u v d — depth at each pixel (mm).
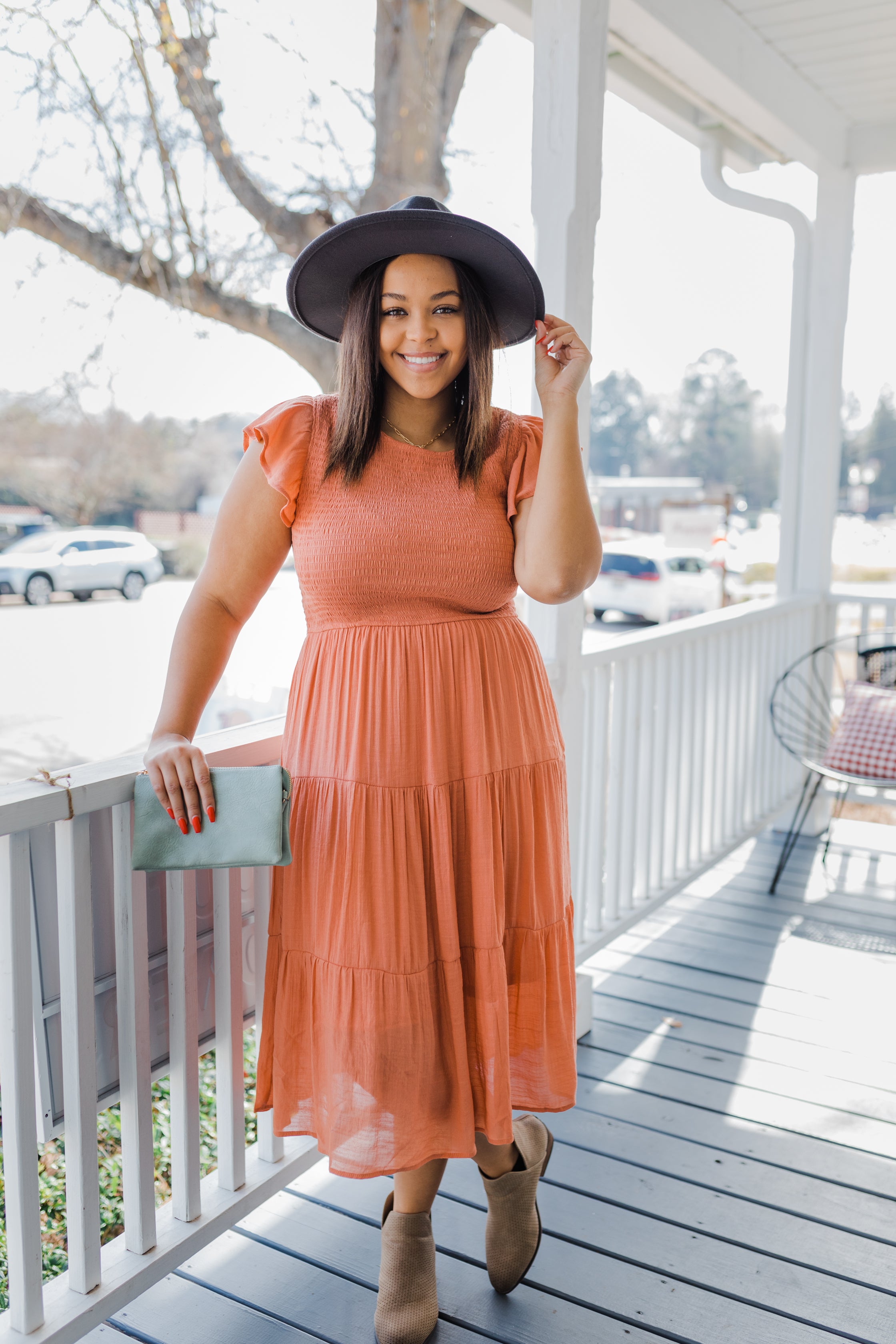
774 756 4184
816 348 4262
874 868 4023
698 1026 2758
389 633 1430
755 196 4098
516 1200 1709
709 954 3225
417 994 1421
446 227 1342
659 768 3238
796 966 3139
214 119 3545
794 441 4320
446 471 1429
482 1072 1496
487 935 1458
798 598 4230
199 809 1354
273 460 1403
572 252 2340
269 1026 1554
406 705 1410
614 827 2973
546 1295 1770
